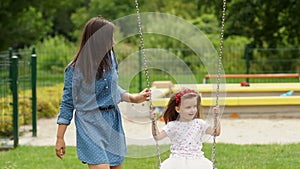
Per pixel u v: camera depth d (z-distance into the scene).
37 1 27.50
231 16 23.17
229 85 16.39
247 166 8.63
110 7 35.12
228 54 23.06
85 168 8.83
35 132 12.32
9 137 12.12
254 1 22.12
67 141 11.24
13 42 26.78
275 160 9.06
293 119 13.93
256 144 10.60
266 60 21.56
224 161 9.09
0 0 26.06
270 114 14.43
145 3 34.72
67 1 29.48
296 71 22.77
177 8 34.59
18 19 27.20
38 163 9.25
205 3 24.28
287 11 23.19
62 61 24.72
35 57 12.35
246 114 14.40
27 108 14.15
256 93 15.29
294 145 10.38
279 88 15.29
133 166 8.88
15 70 11.09
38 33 27.88
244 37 26.83
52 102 15.44
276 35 25.02
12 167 8.93
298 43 24.02
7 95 12.92
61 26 44.69
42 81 21.66
